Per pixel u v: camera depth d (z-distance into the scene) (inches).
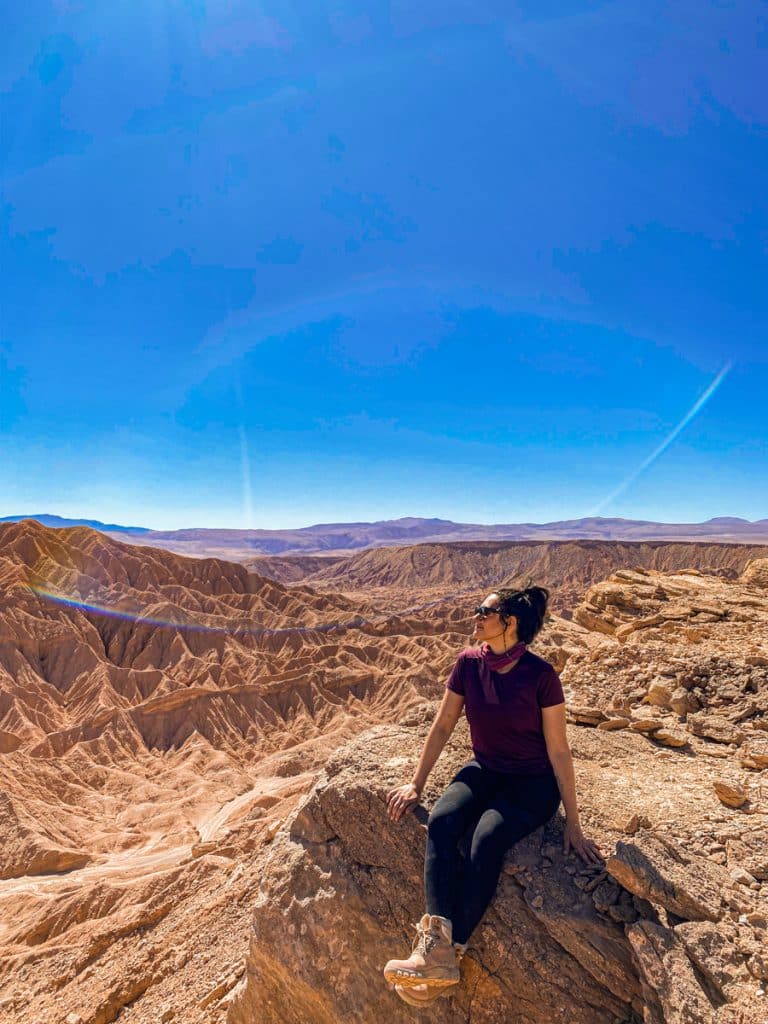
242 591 5546.3
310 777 1900.8
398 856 160.2
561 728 149.0
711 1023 109.9
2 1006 437.7
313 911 165.8
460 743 190.1
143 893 683.4
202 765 2586.1
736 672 267.6
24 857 1626.5
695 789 185.9
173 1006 304.0
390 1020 149.7
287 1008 173.6
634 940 125.4
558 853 148.9
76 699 3277.6
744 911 128.1
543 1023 131.9
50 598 4028.1
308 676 3464.6
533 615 151.8
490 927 141.1
